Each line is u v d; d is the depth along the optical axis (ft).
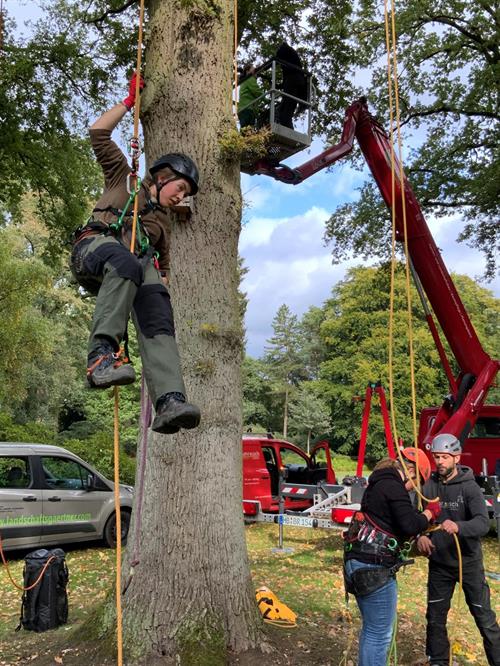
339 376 150.61
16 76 43.93
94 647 14.51
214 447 15.23
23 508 30.55
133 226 8.06
